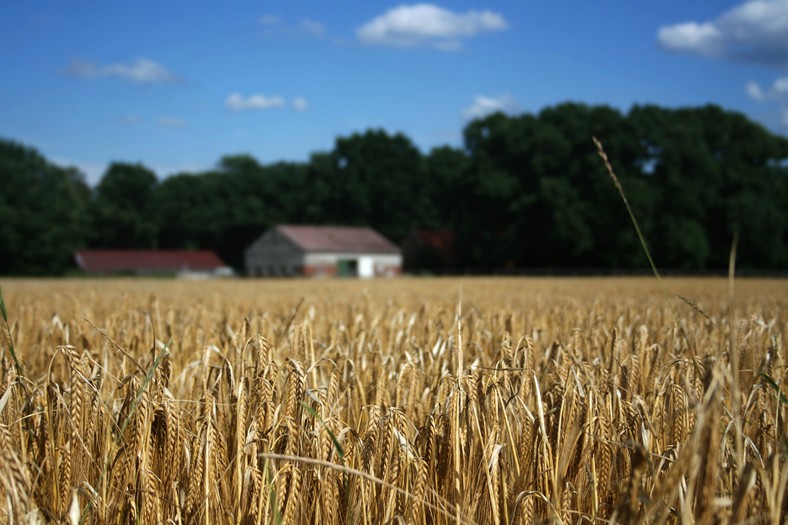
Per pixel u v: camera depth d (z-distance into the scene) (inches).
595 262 2915.8
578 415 149.8
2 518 119.4
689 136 2783.0
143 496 131.0
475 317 308.3
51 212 3408.0
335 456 141.3
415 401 179.2
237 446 141.6
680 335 251.3
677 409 155.1
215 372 185.8
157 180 4397.1
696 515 121.0
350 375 203.6
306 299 572.7
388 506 134.3
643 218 2706.7
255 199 4146.2
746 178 2815.0
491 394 151.9
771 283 1440.7
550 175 2982.3
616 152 2815.0
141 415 138.5
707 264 2883.9
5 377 163.3
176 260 3732.8
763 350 235.5
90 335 251.4
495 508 134.4
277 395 157.8
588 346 240.2
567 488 137.3
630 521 103.5
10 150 3747.5
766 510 124.2
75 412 141.6
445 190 3363.7
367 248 3427.7
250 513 132.0
